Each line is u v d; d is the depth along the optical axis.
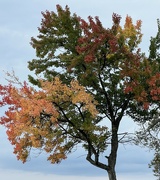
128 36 23.45
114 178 23.30
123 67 22.27
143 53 23.69
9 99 21.03
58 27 24.14
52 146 22.42
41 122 21.39
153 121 25.58
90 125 21.77
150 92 23.08
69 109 22.44
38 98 21.12
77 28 23.98
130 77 22.81
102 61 22.58
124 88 23.19
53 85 21.30
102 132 22.78
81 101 20.97
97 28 21.38
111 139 23.89
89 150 23.50
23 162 22.00
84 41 21.81
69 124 22.91
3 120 21.05
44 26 24.62
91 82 23.27
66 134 22.95
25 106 20.45
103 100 24.28
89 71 22.34
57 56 24.66
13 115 20.86
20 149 21.52
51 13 24.45
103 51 21.80
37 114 20.22
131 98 24.08
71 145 23.33
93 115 21.17
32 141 20.83
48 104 20.55
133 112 25.52
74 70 24.28
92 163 23.30
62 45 24.55
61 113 22.36
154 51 25.06
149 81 22.58
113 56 22.23
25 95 21.20
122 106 24.50
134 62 22.27
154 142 25.45
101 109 24.53
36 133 20.78
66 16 23.94
